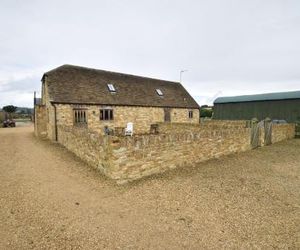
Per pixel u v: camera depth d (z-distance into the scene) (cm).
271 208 505
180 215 466
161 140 749
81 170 780
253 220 450
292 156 1098
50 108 1659
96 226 419
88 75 2061
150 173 723
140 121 2119
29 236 382
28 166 837
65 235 387
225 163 915
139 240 378
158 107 2272
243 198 557
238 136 1159
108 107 1889
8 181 662
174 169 798
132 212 477
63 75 1873
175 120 2459
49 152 1126
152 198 549
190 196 563
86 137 873
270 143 1509
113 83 2162
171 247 360
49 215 457
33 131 2441
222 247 362
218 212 481
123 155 648
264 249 358
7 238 374
